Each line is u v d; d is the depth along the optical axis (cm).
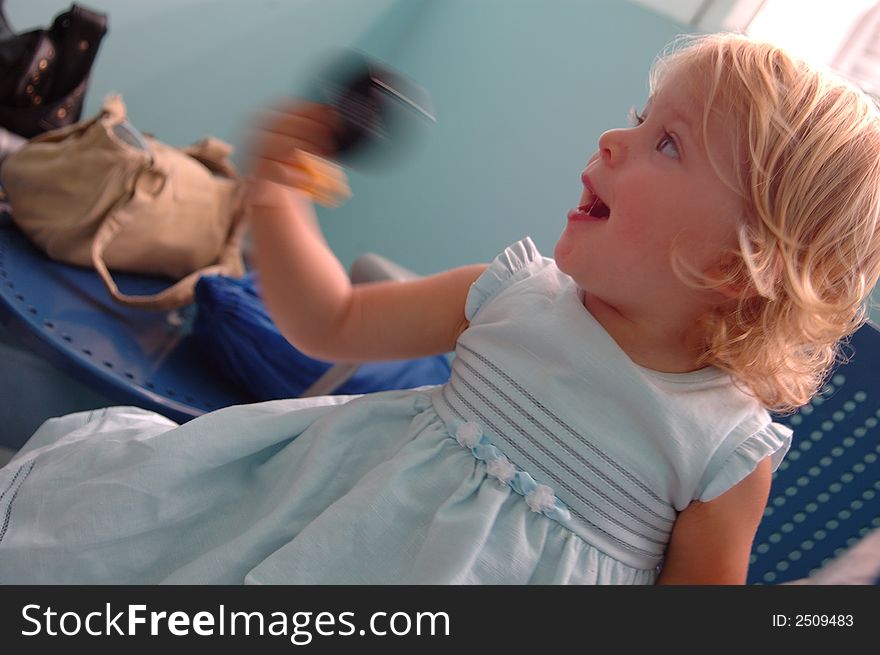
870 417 93
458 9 185
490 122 177
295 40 177
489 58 179
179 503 67
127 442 70
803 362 72
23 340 115
